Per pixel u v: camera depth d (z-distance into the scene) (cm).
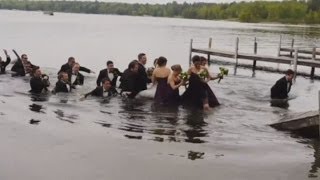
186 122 1317
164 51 4253
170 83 1550
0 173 893
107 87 1658
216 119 1366
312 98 1902
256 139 1172
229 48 4766
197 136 1176
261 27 11862
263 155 1046
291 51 3669
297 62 2808
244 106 1600
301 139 1184
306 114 1266
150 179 883
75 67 1830
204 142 1125
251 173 933
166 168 942
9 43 4566
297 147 1114
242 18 17212
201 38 6506
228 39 6384
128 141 1112
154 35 7075
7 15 17375
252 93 1928
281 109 1585
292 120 1258
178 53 4106
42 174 895
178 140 1134
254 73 2883
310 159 1027
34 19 13488
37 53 3697
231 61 3725
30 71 2092
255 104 1658
